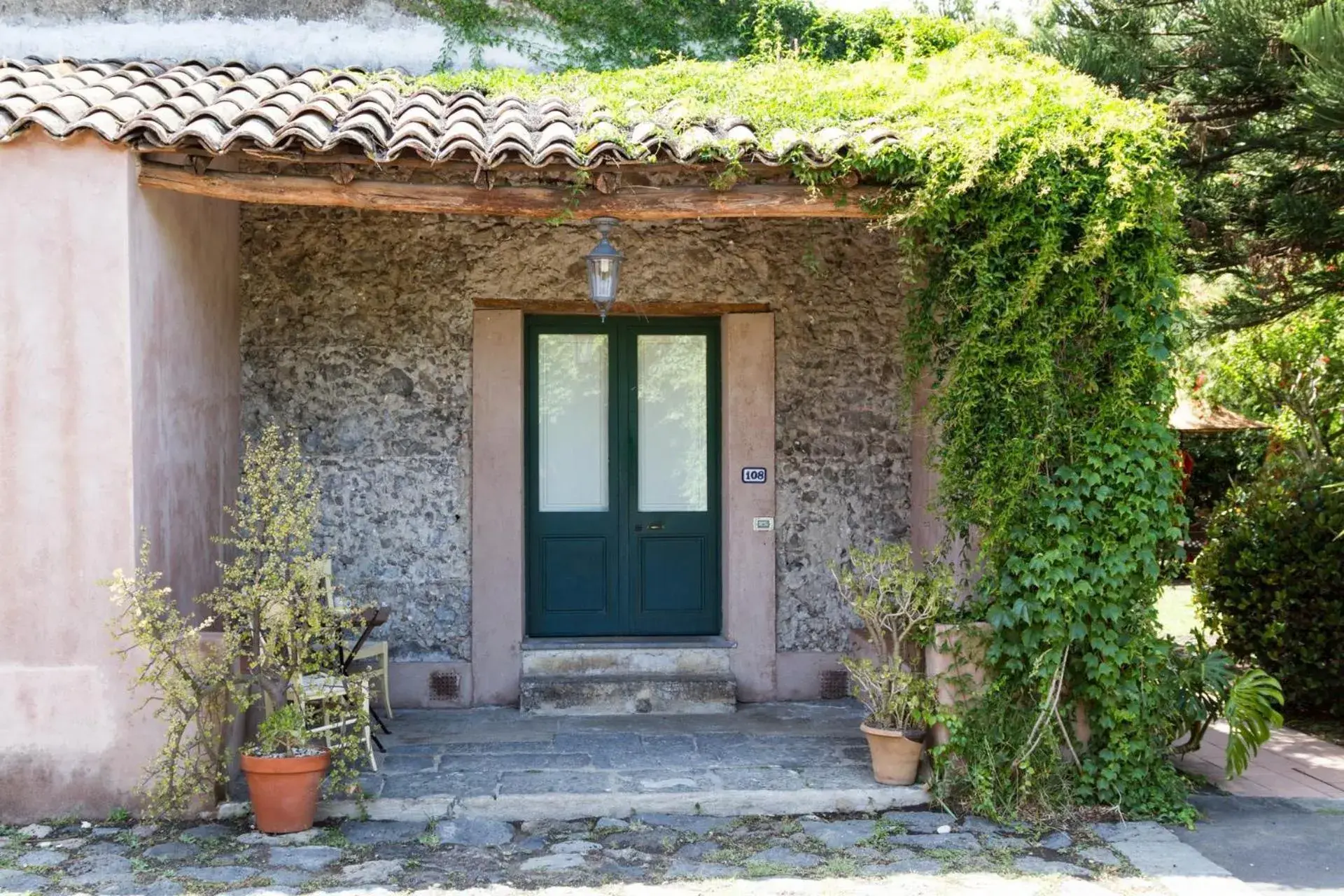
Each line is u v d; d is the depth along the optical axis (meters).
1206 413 14.55
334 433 7.49
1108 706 5.64
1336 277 8.41
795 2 8.16
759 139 5.61
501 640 7.55
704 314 7.77
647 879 4.89
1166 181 5.54
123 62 7.59
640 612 7.93
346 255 7.50
